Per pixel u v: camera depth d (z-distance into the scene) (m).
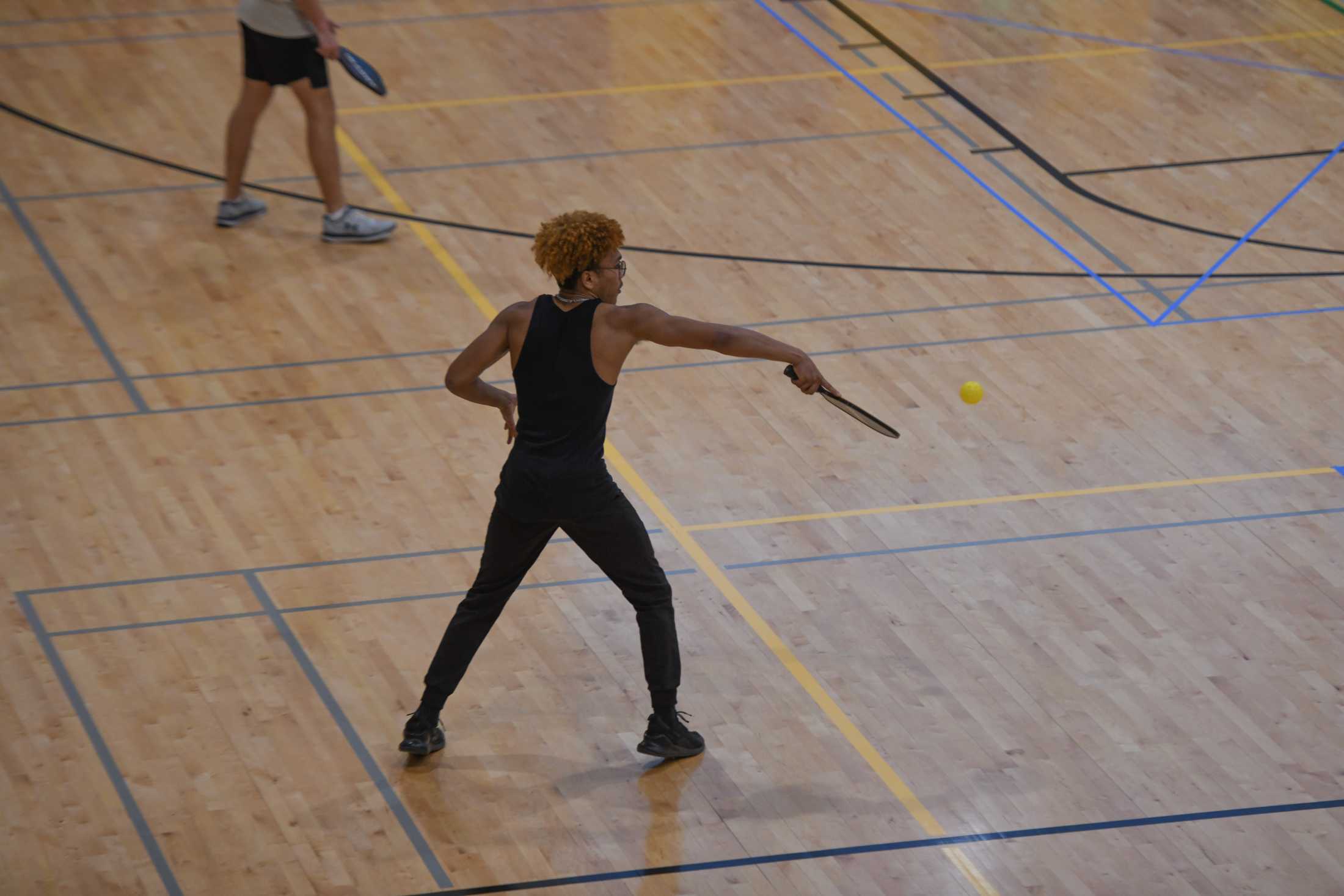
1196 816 10.10
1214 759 10.59
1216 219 17.97
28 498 12.99
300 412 14.27
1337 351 15.54
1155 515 13.09
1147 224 17.83
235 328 15.53
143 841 9.77
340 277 16.47
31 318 15.55
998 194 18.41
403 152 19.00
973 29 22.73
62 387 14.52
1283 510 13.18
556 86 20.72
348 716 10.85
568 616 11.89
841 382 14.83
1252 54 22.20
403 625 11.73
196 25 22.23
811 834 9.95
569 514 9.79
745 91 20.72
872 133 19.73
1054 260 17.08
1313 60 22.08
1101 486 13.45
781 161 19.00
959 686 11.24
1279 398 14.73
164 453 13.62
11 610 11.72
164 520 12.79
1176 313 16.14
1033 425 14.26
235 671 11.21
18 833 9.80
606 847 9.81
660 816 10.07
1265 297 16.45
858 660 11.48
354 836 9.87
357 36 21.98
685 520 12.91
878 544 12.71
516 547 9.99
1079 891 9.51
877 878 9.59
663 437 14.02
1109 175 18.89
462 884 9.50
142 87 20.39
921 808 10.16
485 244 17.14
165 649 11.41
